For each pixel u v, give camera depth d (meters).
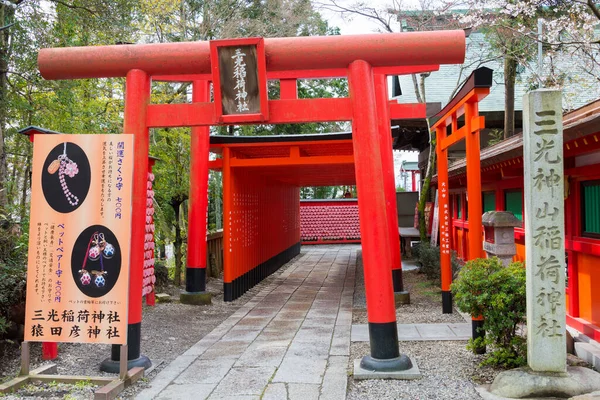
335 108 5.20
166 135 10.08
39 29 8.51
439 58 5.05
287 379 4.92
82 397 4.45
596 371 4.64
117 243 4.84
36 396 4.48
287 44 5.05
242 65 4.99
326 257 17.84
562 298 4.25
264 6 15.81
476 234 6.50
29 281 4.88
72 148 4.96
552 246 4.27
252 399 4.39
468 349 5.27
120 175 4.91
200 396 4.50
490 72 6.07
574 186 5.76
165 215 11.38
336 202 23.92
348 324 7.41
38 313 4.84
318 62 5.09
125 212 4.87
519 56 11.22
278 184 14.84
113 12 9.16
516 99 14.60
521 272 4.83
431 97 15.57
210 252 12.31
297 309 8.77
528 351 4.41
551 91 4.27
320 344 6.27
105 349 6.03
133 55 5.19
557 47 10.38
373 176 5.07
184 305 9.06
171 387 4.75
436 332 6.59
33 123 9.30
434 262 10.48
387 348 4.99
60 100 8.88
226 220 9.81
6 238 6.05
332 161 9.70
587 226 5.60
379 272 5.04
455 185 12.57
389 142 8.77
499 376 4.39
